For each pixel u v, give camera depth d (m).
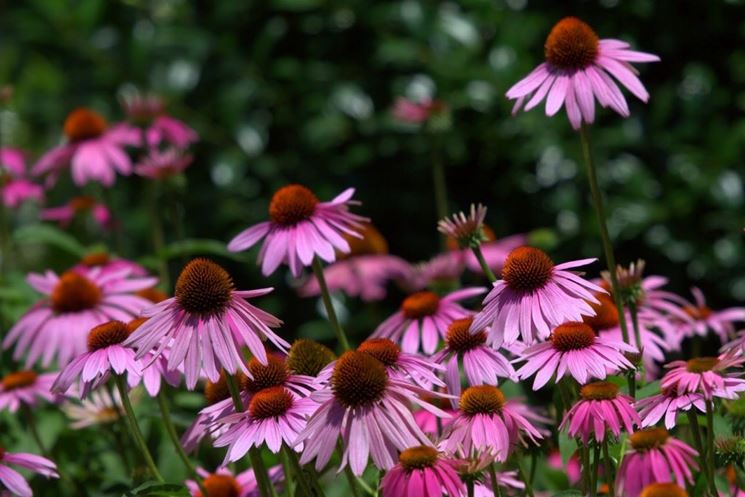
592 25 9.89
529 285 4.02
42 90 12.16
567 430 4.27
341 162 10.65
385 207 10.53
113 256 8.17
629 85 4.48
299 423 3.83
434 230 10.51
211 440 5.97
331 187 10.58
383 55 9.99
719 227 9.57
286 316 10.48
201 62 11.06
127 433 5.91
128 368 4.30
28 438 6.46
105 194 8.73
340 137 10.56
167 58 11.24
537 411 5.01
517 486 4.54
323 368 4.28
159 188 8.37
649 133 9.79
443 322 5.19
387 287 10.18
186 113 11.02
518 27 9.88
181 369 4.00
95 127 8.66
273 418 3.85
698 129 9.75
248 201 10.77
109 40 11.62
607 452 4.00
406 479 3.65
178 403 6.54
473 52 10.06
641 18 9.83
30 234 7.84
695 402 3.96
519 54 9.81
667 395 4.05
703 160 9.62
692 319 5.93
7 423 6.65
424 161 10.29
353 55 10.70
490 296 4.10
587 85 4.48
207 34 11.12
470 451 3.99
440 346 5.22
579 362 4.02
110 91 11.59
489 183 10.37
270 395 3.88
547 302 3.98
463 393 4.16
